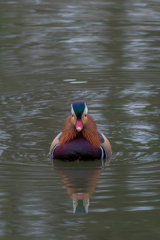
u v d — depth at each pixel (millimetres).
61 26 26828
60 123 14883
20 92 17672
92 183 10648
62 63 21047
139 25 26766
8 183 10688
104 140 12633
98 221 9117
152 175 11078
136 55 22125
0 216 9352
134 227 8852
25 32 25766
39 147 13172
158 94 17469
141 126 14617
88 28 26438
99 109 16078
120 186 10477
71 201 9820
